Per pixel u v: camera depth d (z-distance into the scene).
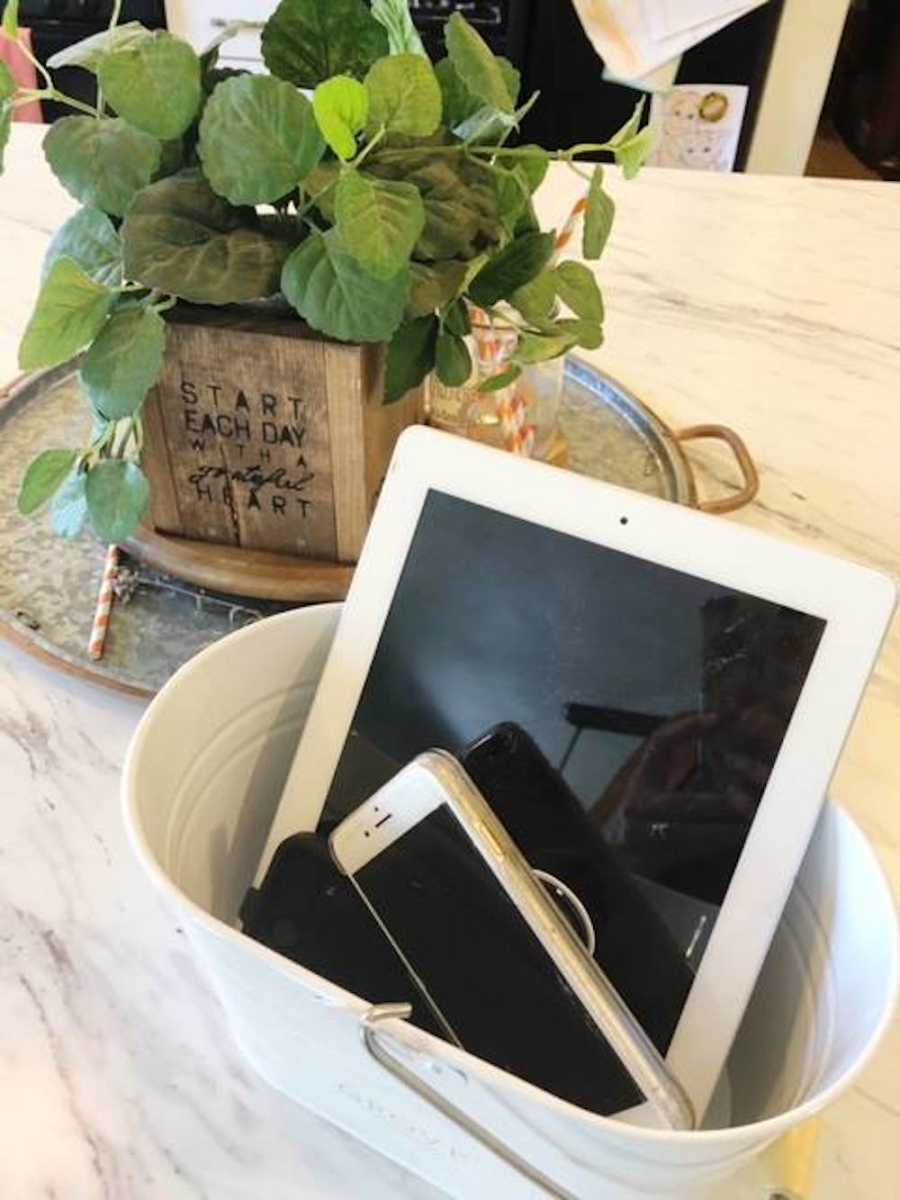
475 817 0.39
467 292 0.57
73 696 0.63
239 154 0.48
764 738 0.41
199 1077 0.47
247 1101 0.47
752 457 0.82
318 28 0.55
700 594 0.42
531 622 0.45
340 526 0.64
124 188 0.51
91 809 0.57
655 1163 0.33
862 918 0.38
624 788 0.43
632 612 0.44
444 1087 0.35
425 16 1.85
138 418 0.60
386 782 0.45
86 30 1.88
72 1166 0.45
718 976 0.41
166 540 0.67
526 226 0.59
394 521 0.47
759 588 0.42
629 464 0.79
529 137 2.03
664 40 1.82
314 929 0.42
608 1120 0.31
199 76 0.50
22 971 0.50
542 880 0.43
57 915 0.53
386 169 0.51
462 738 0.46
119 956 0.51
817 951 0.41
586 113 1.99
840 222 1.08
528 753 0.44
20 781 0.58
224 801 0.48
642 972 0.42
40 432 0.78
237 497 0.64
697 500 0.77
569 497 0.44
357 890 0.42
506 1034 0.40
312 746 0.48
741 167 2.13
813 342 0.93
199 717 0.44
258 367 0.58
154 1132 0.46
